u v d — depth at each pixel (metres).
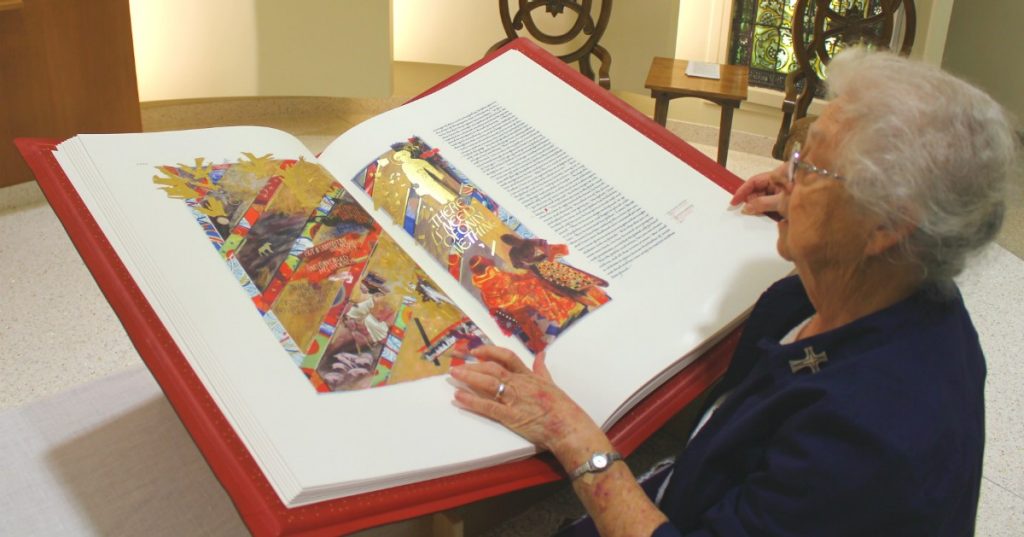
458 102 1.61
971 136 0.88
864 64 0.97
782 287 1.27
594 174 1.50
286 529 0.96
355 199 1.42
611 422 1.19
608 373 1.22
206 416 1.05
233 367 1.09
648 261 1.38
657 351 1.25
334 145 1.53
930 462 0.90
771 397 1.03
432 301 1.27
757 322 1.28
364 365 1.15
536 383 1.13
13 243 2.81
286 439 1.02
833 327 1.06
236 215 1.29
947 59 4.35
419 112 1.58
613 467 1.07
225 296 1.17
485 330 1.27
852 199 0.94
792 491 0.96
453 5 4.11
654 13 4.06
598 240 1.39
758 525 0.99
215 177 1.34
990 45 4.18
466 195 1.43
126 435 1.77
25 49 2.86
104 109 3.14
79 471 1.67
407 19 4.13
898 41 3.70
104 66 3.08
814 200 0.99
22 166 2.99
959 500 0.92
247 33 3.71
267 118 4.05
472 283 1.32
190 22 3.60
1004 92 4.20
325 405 1.08
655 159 1.54
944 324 0.99
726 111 3.47
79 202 1.24
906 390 0.92
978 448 0.95
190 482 1.65
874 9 3.70
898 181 0.88
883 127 0.90
